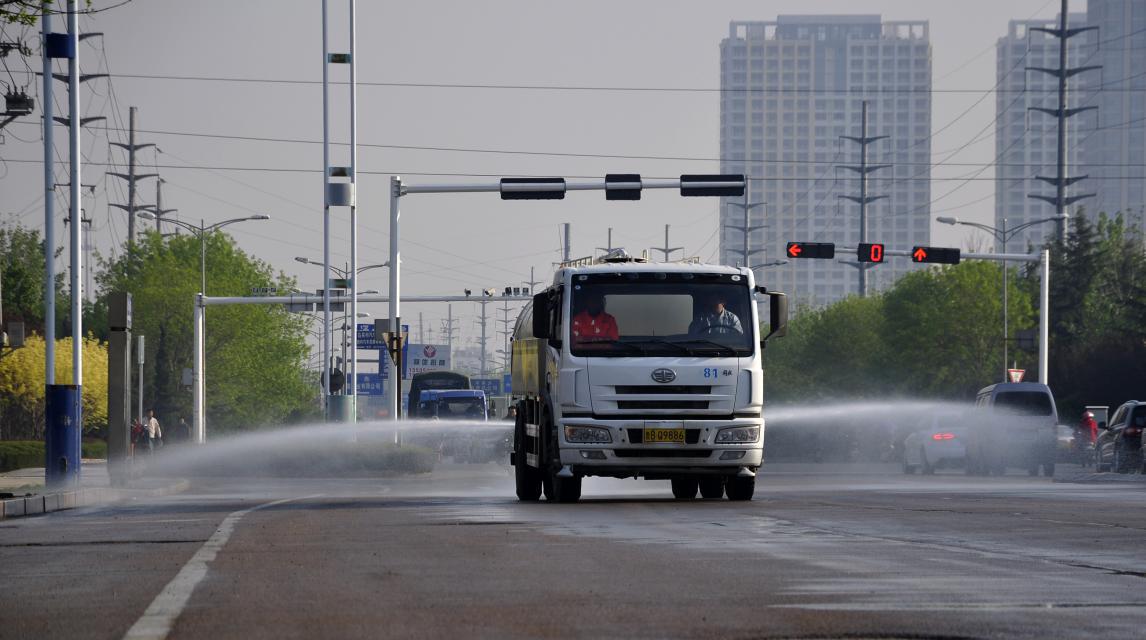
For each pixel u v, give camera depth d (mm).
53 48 62188
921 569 24281
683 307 46562
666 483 80000
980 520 36812
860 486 70438
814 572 23844
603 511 42000
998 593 20859
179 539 32406
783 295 47594
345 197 104688
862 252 110188
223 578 23484
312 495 62625
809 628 17281
